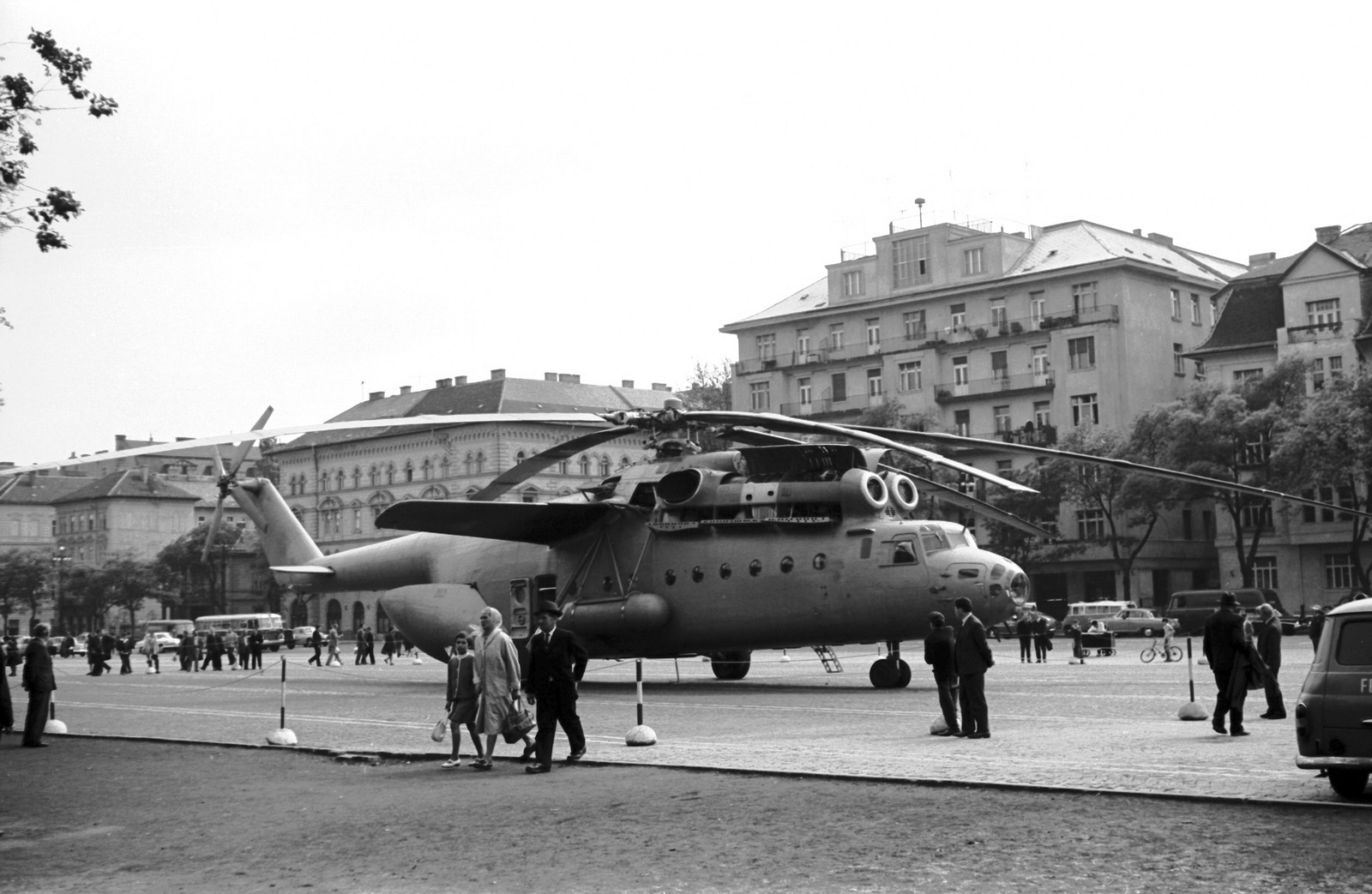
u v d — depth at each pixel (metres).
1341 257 78.75
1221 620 19.39
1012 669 41.19
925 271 96.38
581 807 14.92
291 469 134.62
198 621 108.69
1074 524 87.62
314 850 13.32
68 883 12.26
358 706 31.00
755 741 20.52
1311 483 69.81
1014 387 90.56
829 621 31.31
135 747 23.47
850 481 31.36
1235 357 82.56
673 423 34.03
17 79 20.86
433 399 126.12
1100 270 87.56
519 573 36.16
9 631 146.75
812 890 10.71
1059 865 11.13
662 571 33.31
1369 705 12.84
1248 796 13.57
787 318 101.81
